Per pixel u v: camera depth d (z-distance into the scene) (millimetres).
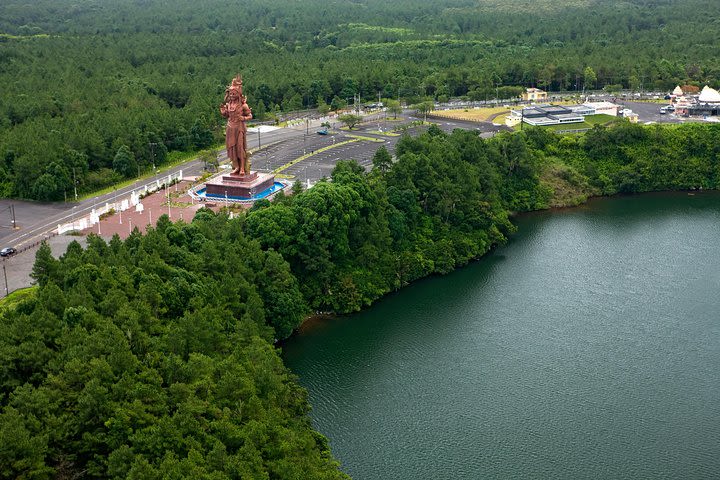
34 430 165250
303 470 181750
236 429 179125
